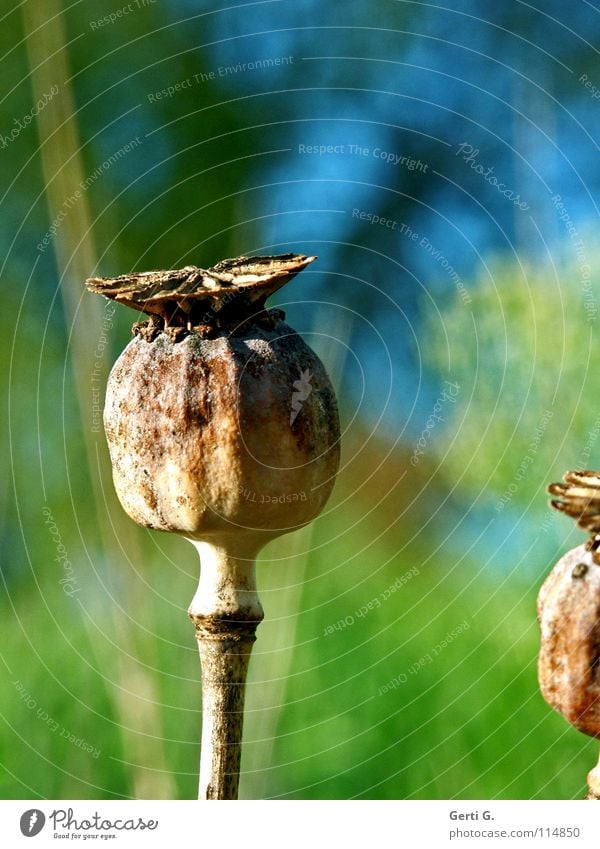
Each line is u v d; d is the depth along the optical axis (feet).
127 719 2.45
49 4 3.19
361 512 3.43
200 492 1.70
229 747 1.72
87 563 3.41
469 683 3.04
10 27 4.19
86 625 2.89
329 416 1.72
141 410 1.71
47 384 3.84
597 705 1.69
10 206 4.16
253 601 1.73
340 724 3.03
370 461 3.42
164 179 3.97
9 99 4.21
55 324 4.00
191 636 2.96
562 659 1.69
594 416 3.13
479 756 2.85
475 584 3.37
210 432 1.70
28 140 4.24
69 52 4.10
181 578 3.01
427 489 3.45
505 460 3.22
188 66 4.19
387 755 2.94
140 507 1.73
